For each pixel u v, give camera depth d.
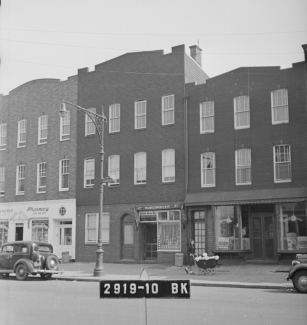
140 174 26.11
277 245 21.23
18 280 18.22
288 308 10.19
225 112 23.73
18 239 29.38
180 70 25.45
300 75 22.03
